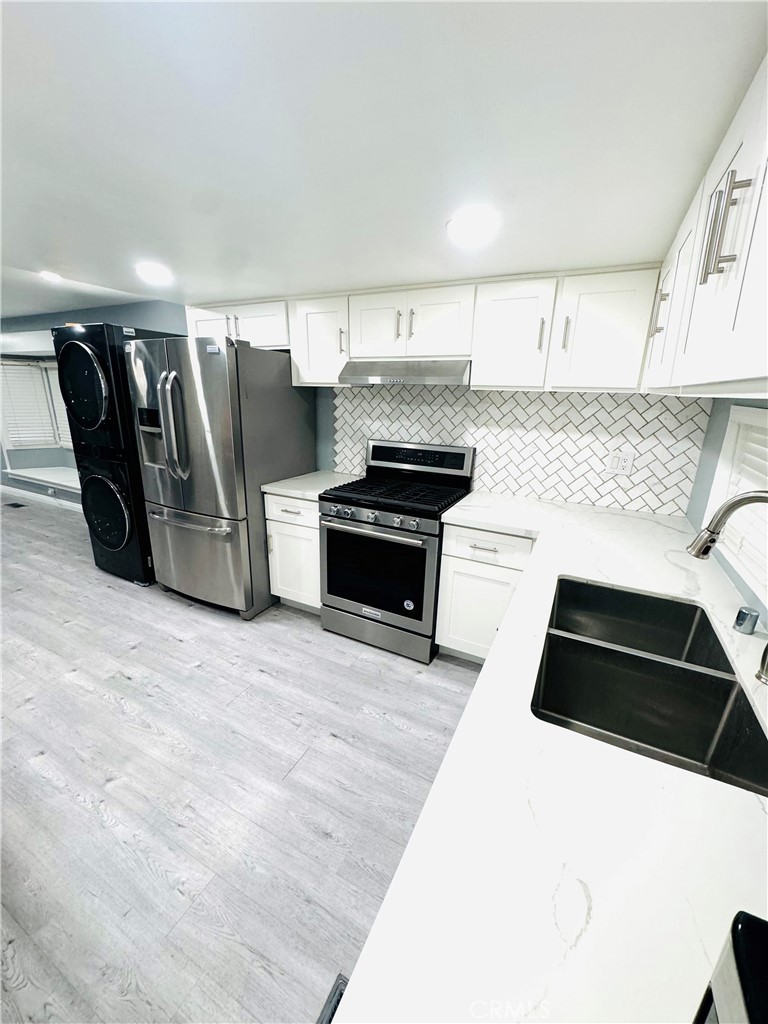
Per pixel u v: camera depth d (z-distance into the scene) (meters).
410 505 2.20
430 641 2.35
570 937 0.42
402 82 0.81
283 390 2.75
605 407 2.18
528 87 0.80
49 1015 1.03
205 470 2.59
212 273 2.12
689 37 0.67
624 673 1.02
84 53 0.75
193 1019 1.03
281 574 2.84
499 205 1.29
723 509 0.87
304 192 1.26
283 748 1.81
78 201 1.35
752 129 0.66
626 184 1.13
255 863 1.37
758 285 0.56
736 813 0.57
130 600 3.06
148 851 1.40
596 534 1.85
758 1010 0.23
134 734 1.87
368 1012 0.36
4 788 1.60
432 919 0.43
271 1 0.64
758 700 0.82
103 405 2.88
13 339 4.80
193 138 1.01
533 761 0.65
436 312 2.16
